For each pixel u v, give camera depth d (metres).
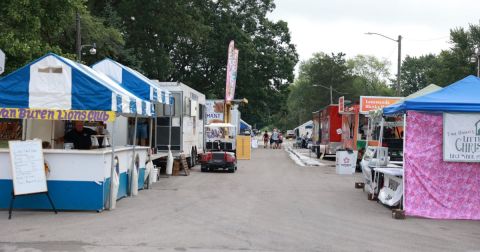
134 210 10.84
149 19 38.88
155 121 19.58
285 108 56.91
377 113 14.01
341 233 8.86
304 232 8.86
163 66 40.22
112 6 38.91
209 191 14.61
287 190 15.24
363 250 7.64
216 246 7.66
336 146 31.19
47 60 10.29
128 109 11.09
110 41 31.50
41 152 10.05
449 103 10.60
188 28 40.22
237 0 50.25
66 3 17.30
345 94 95.00
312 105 98.19
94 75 11.09
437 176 10.76
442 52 64.38
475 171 10.73
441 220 10.47
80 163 10.44
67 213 10.26
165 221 9.62
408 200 10.73
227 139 30.34
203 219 9.91
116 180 11.10
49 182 10.41
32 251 7.18
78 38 24.11
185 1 40.25
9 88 10.28
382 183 13.16
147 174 14.99
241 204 12.09
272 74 52.50
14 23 16.42
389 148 20.28
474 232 9.24
